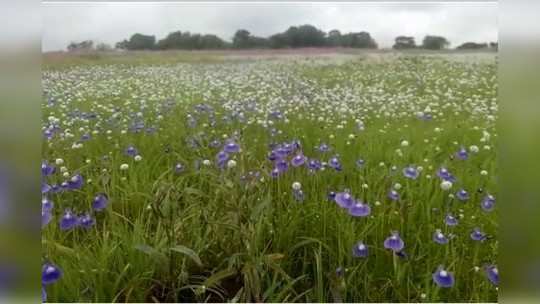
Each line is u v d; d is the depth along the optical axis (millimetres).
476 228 2471
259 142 4527
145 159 3730
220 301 2246
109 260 2311
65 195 3090
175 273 2307
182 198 2797
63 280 2098
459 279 2330
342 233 2553
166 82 9820
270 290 2100
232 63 12555
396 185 2910
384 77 10648
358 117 6473
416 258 2422
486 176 3477
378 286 2338
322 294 2174
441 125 5668
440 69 11250
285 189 3090
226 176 2660
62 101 7168
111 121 5523
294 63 12586
